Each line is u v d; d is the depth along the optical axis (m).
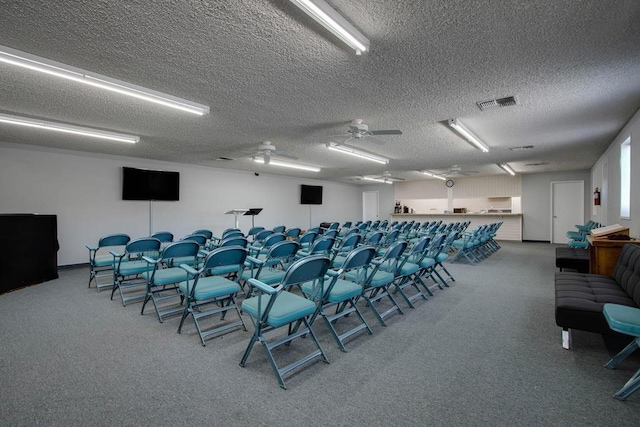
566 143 5.58
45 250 4.97
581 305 2.40
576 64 2.54
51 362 2.32
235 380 2.08
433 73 2.71
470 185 11.53
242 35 2.10
